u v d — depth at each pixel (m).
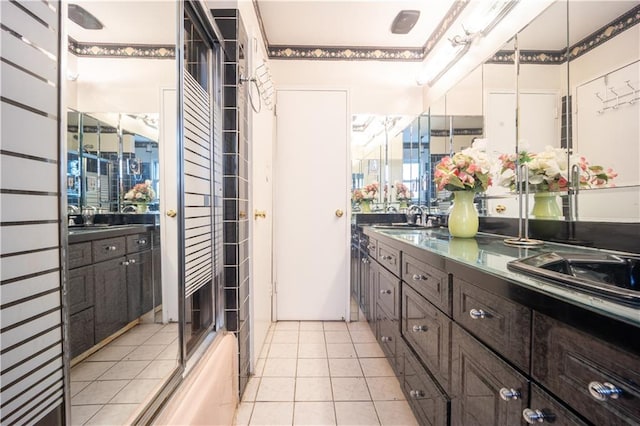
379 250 2.04
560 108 1.33
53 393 0.58
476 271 0.88
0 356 0.48
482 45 1.91
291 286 2.71
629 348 0.46
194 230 1.31
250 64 1.84
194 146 1.32
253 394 1.63
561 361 0.59
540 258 0.92
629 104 1.05
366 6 2.25
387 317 1.83
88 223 0.89
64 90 0.60
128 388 0.99
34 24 0.54
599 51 1.16
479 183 1.56
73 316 0.83
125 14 1.03
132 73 1.06
